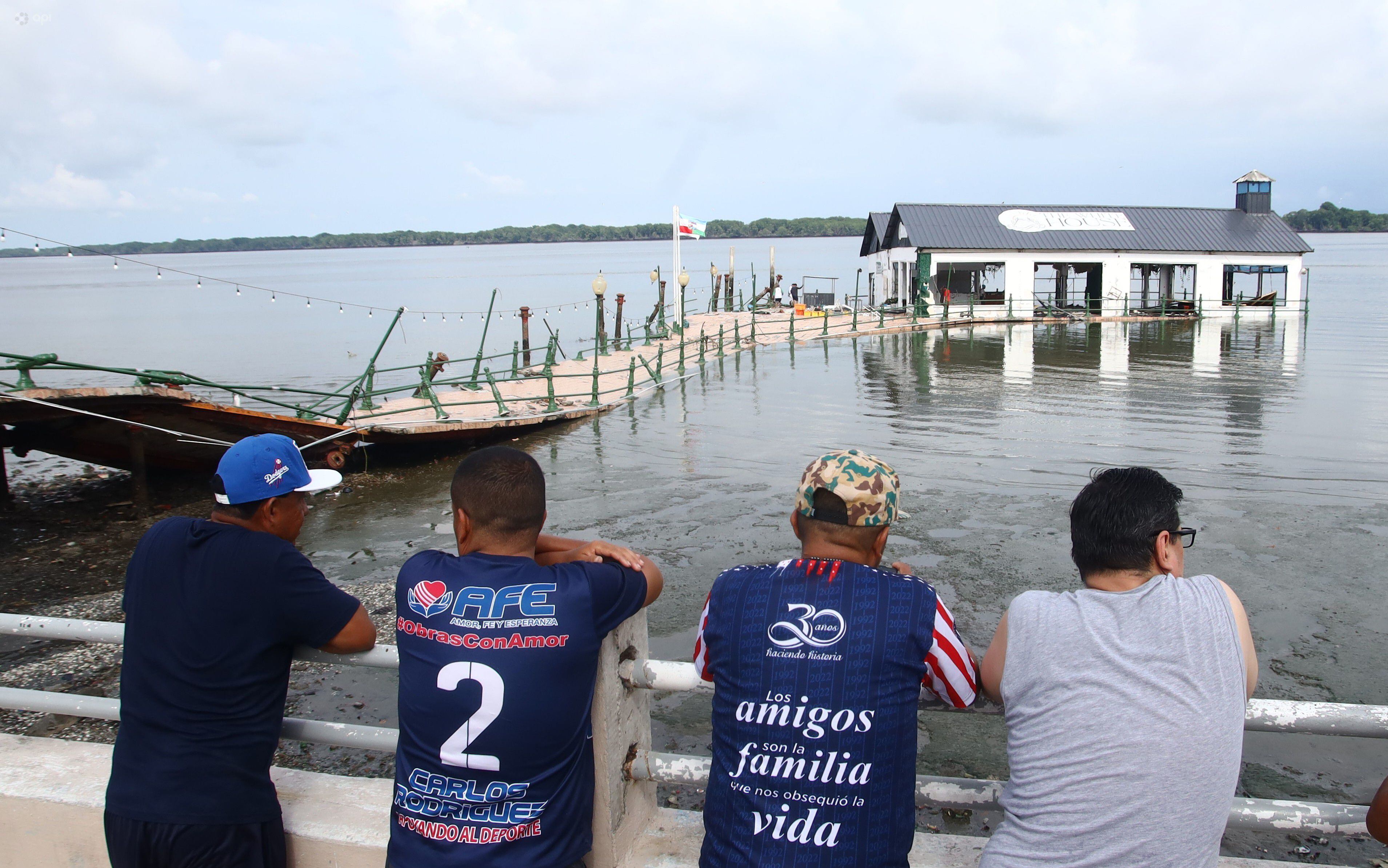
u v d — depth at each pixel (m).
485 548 2.45
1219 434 16.06
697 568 9.52
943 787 2.58
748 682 2.16
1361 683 6.76
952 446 15.56
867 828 2.07
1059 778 2.01
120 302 95.25
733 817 2.15
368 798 2.93
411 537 10.95
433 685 2.30
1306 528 10.59
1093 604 2.14
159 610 2.56
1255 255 39.19
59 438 12.71
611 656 2.54
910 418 18.28
